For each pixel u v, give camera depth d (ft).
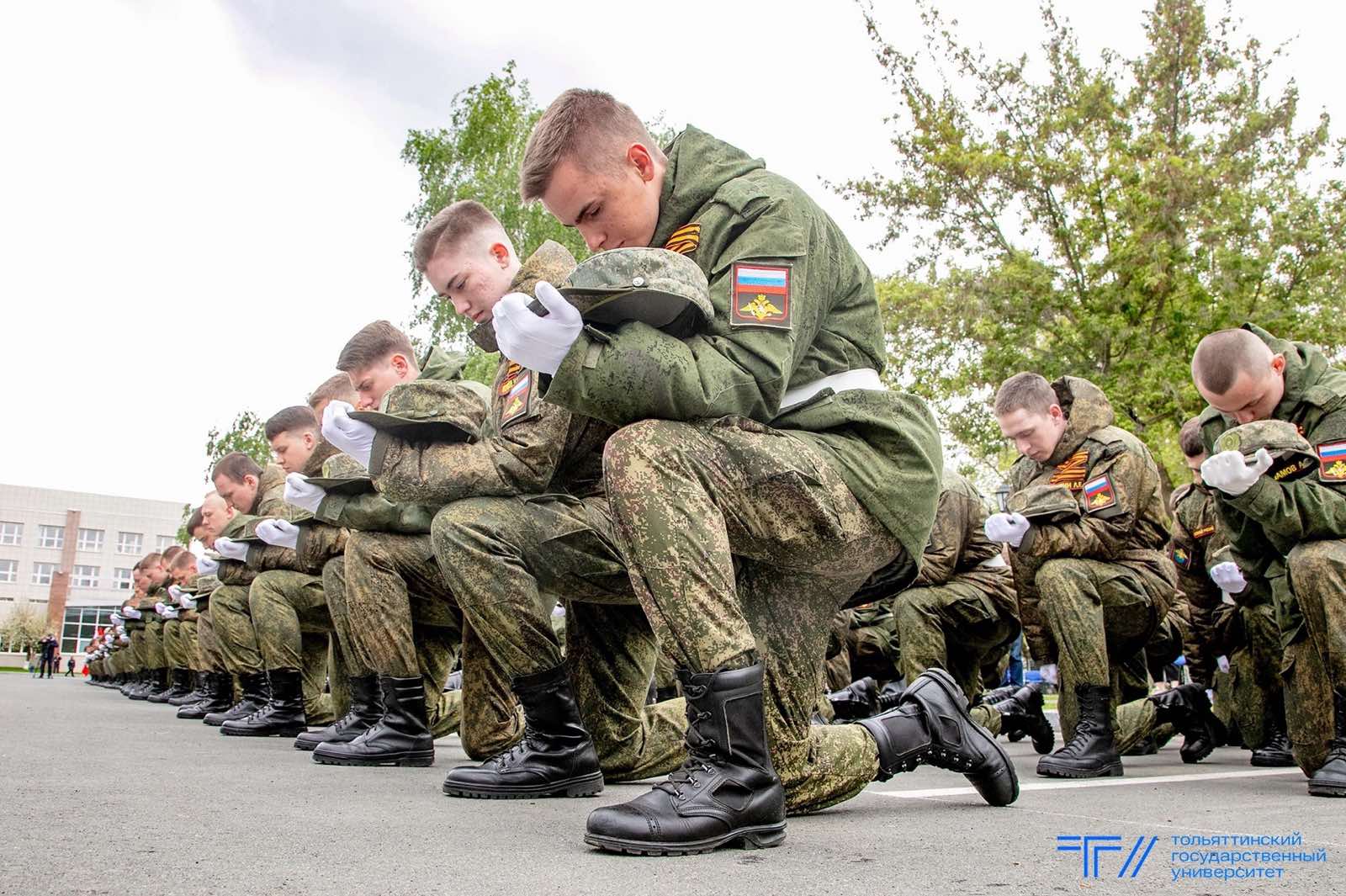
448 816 7.39
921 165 49.19
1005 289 44.93
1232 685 18.39
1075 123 46.57
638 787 9.92
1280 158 46.26
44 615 223.30
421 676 12.30
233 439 110.42
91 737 15.11
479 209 11.28
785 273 6.89
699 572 6.21
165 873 5.09
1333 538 11.06
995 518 14.29
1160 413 41.57
